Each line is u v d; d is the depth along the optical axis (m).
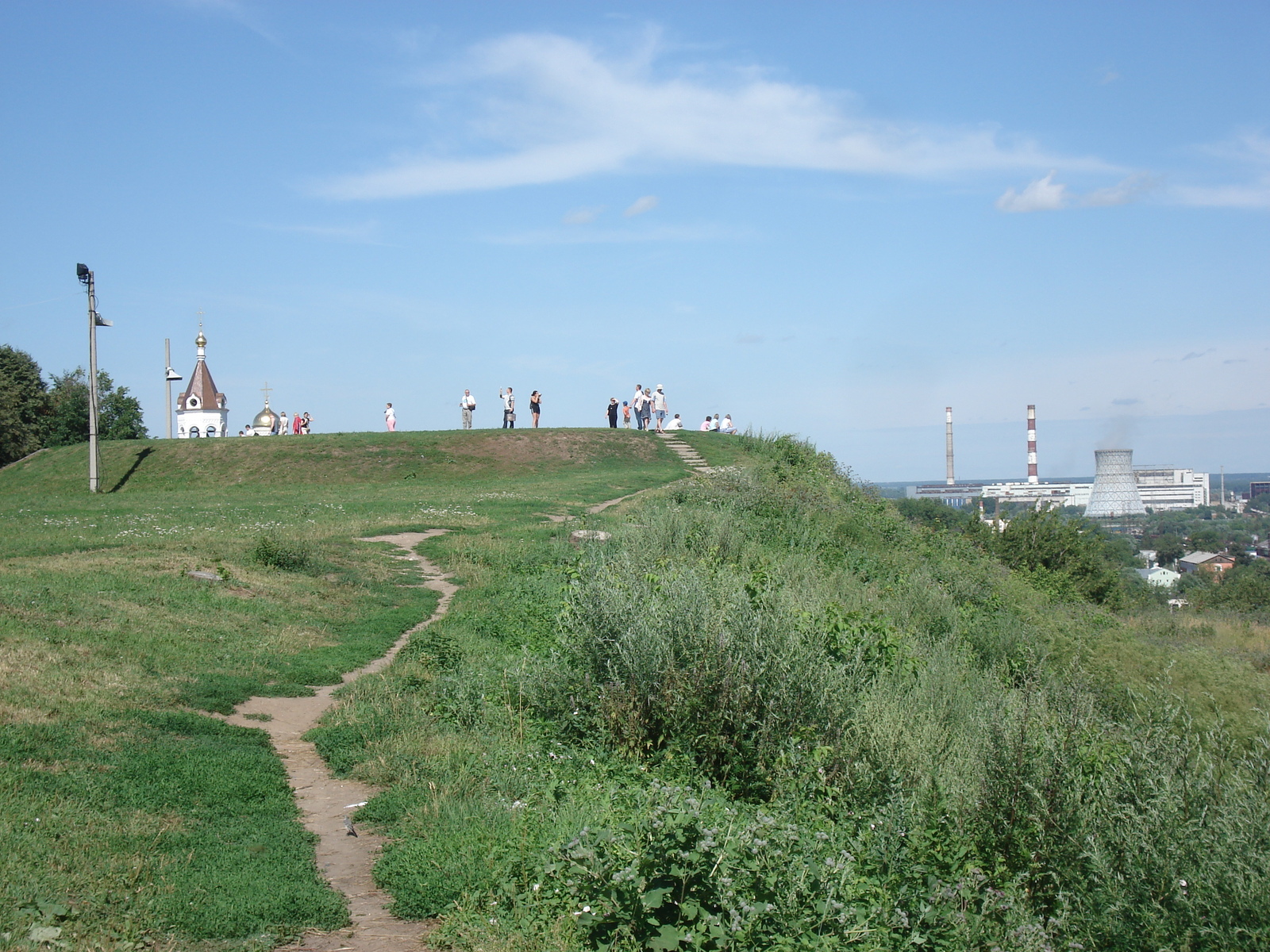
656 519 18.34
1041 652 13.18
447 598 14.77
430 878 5.72
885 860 5.92
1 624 9.66
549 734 8.58
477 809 6.75
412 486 30.48
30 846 5.49
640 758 8.10
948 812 6.72
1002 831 6.64
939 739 8.34
